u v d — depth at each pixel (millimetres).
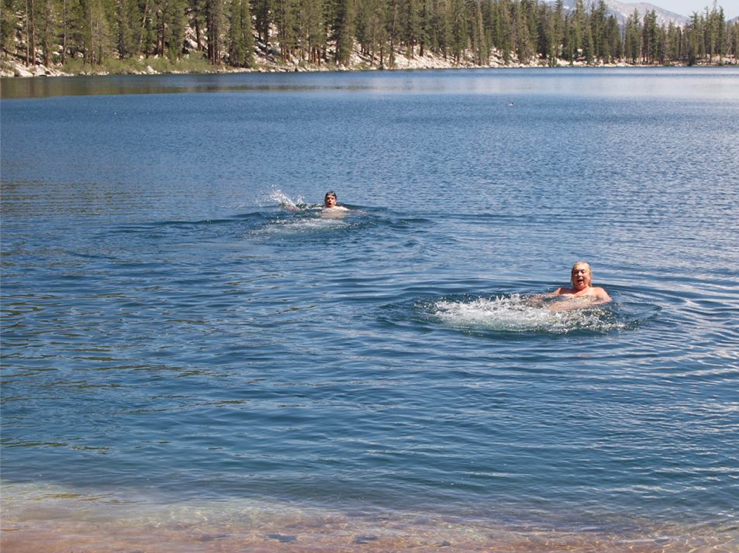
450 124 65188
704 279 16922
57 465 8695
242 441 9211
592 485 8125
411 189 30891
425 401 10281
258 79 164500
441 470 8461
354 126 62969
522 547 7098
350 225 22594
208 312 14570
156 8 182375
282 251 19688
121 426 9656
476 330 13141
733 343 12555
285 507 7820
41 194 29516
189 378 11234
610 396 10398
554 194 29250
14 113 74312
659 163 38750
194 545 7176
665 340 12672
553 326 13305
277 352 12266
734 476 8250
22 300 15477
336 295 15570
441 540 7219
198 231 22062
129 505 7887
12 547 7156
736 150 44625
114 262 18625
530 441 9102
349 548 7105
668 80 184500
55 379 11227
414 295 15438
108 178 34188
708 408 10000
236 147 47344
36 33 161125
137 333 13359
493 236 21609
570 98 109188
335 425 9594
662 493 7957
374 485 8188
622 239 21234
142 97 101500
